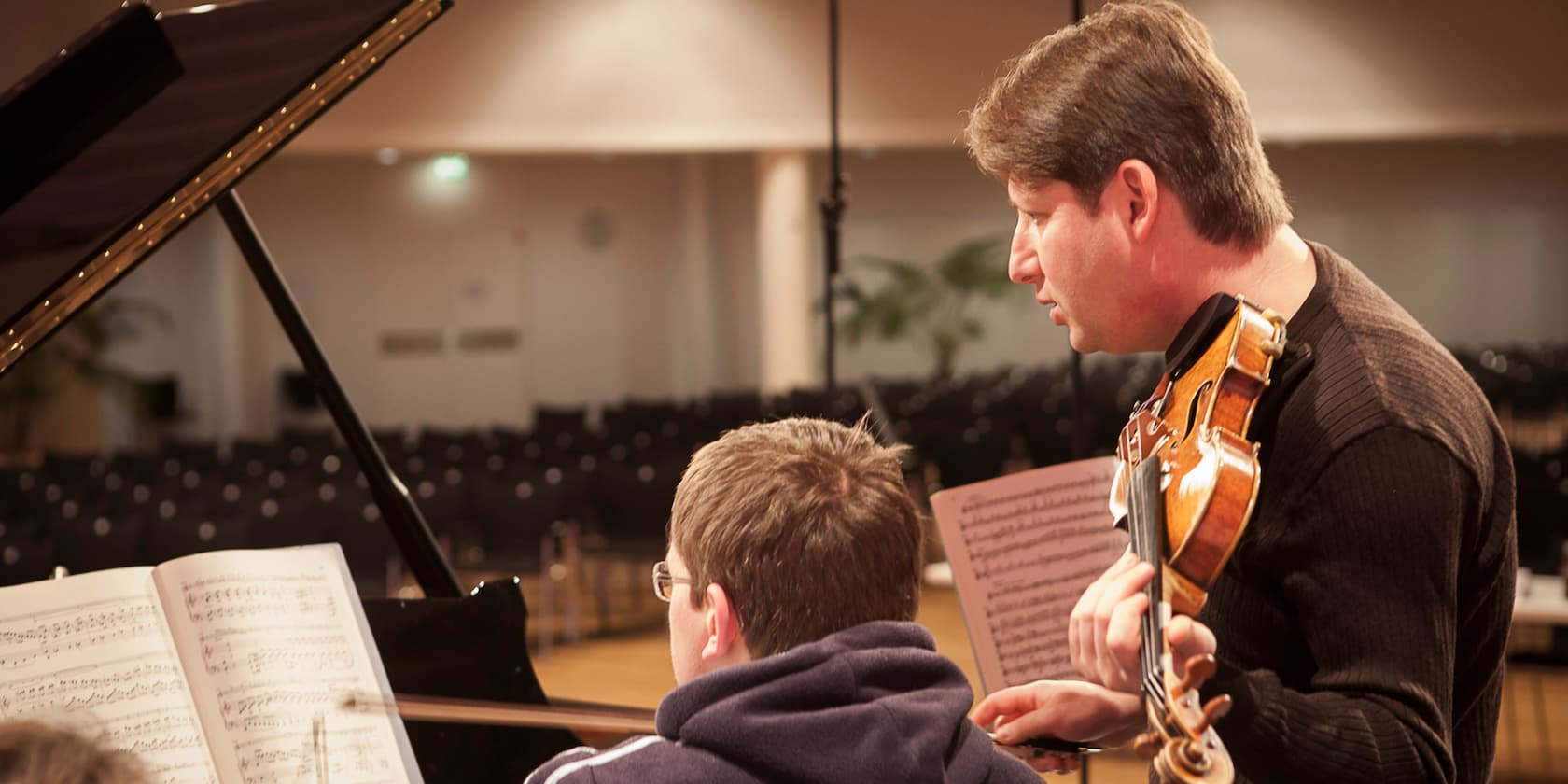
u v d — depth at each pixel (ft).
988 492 5.38
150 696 4.63
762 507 3.63
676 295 49.16
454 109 33.17
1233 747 3.59
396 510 7.86
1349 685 3.62
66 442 36.37
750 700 3.29
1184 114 4.01
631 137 33.99
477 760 5.66
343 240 46.50
